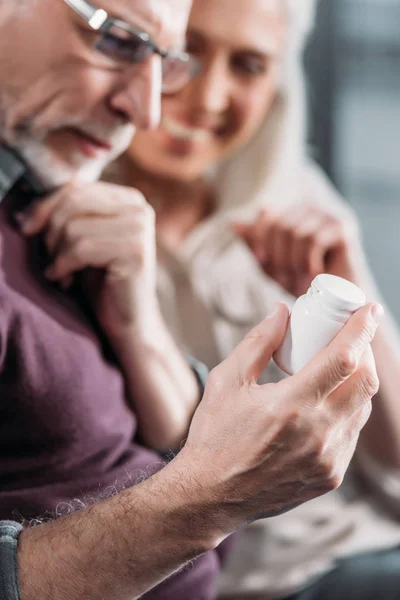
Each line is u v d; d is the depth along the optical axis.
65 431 1.15
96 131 1.20
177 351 1.44
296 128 2.02
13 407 1.13
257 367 0.96
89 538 0.99
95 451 1.19
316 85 3.38
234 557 1.76
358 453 1.88
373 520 1.87
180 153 1.87
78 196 1.26
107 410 1.22
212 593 1.29
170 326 1.91
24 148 1.21
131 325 1.33
